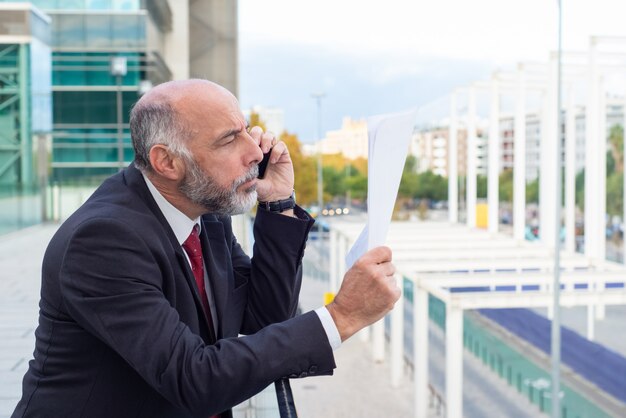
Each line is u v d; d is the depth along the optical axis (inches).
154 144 44.1
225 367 39.5
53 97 945.5
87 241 40.9
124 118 952.3
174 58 808.3
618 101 1721.2
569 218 940.6
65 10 936.9
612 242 1980.8
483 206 2309.3
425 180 2600.9
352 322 41.5
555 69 861.8
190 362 39.5
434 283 559.5
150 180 45.9
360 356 954.1
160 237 43.8
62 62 944.9
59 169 933.2
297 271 55.8
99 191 45.9
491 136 987.9
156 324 39.9
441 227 1045.2
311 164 2178.9
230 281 53.2
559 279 573.6
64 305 42.2
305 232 55.5
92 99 944.9
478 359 872.3
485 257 791.7
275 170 56.6
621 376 764.0
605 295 502.3
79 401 42.8
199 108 43.9
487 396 765.3
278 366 40.3
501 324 973.2
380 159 41.1
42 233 718.5
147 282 41.1
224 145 44.6
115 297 40.2
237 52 767.7
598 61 821.2
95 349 42.5
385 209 41.1
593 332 984.9
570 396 738.8
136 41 936.3
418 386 575.8
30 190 817.5
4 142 826.2
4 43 829.8
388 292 41.1
